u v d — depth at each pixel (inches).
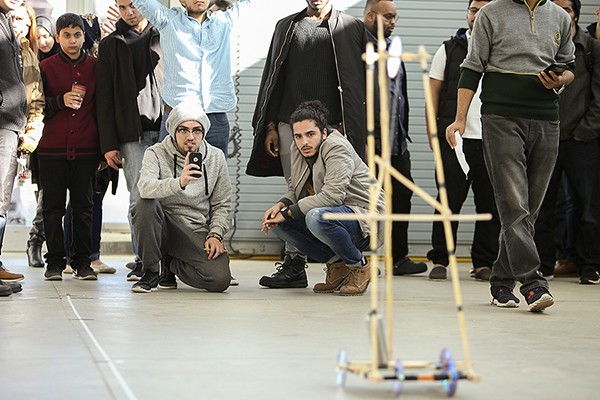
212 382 122.7
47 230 271.7
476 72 211.6
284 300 223.8
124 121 274.8
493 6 210.1
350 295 237.9
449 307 214.7
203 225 247.1
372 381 113.3
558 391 121.9
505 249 217.3
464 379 117.2
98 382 121.3
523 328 181.6
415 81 398.3
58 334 161.6
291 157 242.1
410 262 319.3
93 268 306.8
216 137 271.9
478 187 301.1
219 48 271.3
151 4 263.0
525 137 207.8
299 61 263.6
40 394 114.0
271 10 398.3
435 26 399.5
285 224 237.3
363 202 233.5
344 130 260.8
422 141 398.9
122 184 419.8
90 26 317.1
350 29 263.7
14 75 222.1
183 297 227.5
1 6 222.8
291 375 128.5
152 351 145.8
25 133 248.1
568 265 331.6
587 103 309.7
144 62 281.1
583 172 308.7
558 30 211.2
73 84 266.4
